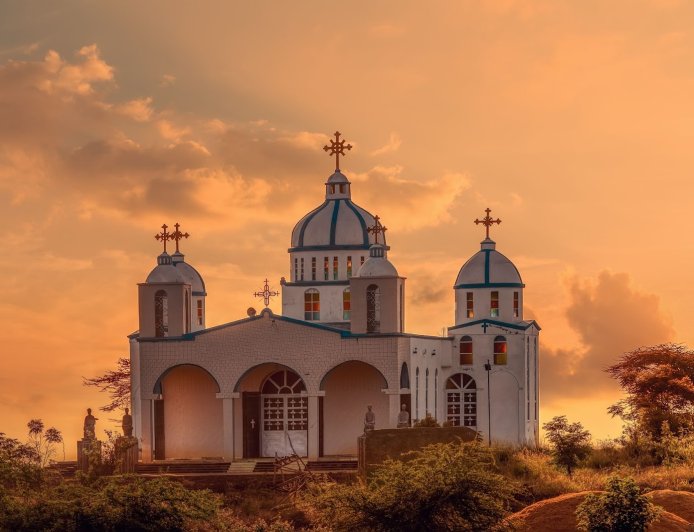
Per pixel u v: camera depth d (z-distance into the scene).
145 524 53.47
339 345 88.56
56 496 55.66
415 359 93.19
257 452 92.00
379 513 52.41
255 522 63.69
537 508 55.72
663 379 93.38
